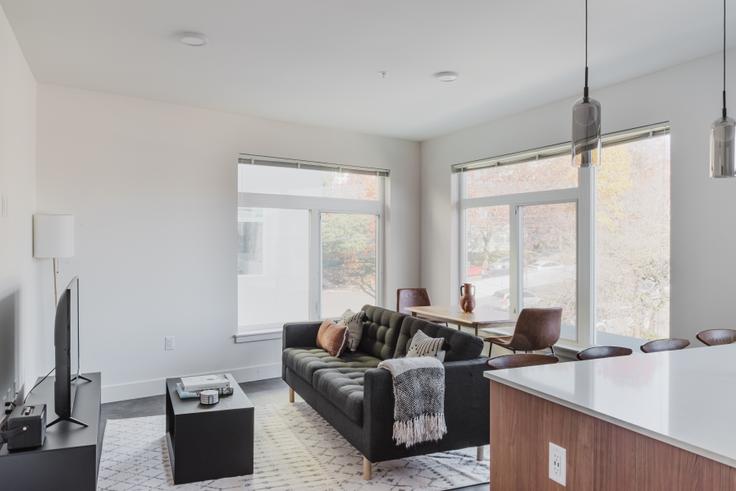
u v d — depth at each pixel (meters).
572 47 3.38
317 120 5.34
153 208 4.66
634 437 1.49
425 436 2.87
